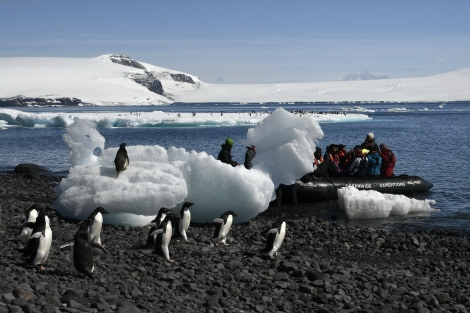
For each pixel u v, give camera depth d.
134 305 6.62
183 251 9.90
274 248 9.86
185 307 6.84
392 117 110.44
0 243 9.82
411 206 15.84
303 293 7.98
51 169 27.45
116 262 8.93
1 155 35.22
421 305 7.59
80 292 6.80
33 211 10.25
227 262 9.36
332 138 50.56
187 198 13.12
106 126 66.62
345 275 9.05
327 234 12.53
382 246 11.79
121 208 12.08
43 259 8.12
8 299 6.01
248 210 13.20
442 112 149.38
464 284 9.06
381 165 18.59
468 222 14.59
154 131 62.38
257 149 16.11
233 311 6.86
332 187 16.88
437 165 28.44
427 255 11.23
